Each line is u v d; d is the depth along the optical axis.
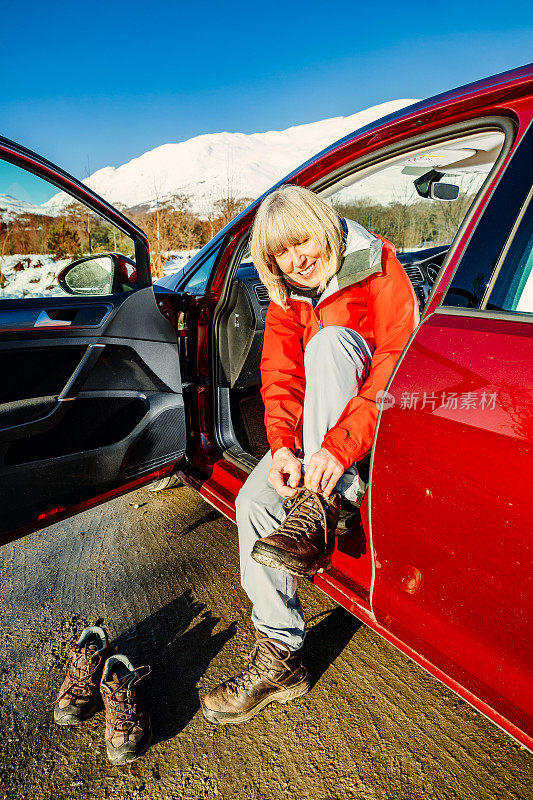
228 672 1.53
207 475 2.16
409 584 1.12
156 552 2.12
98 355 1.71
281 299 1.50
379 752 1.27
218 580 1.93
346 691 1.45
